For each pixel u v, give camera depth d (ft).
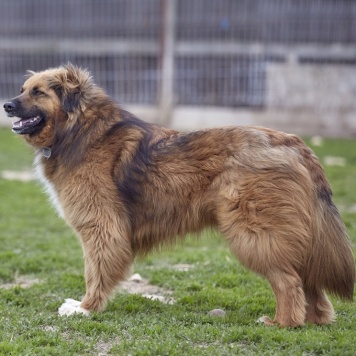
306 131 98.78
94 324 26.02
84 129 29.25
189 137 27.94
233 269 36.88
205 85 99.96
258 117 98.84
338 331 25.35
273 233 25.95
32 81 30.32
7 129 107.55
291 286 26.02
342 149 86.17
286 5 96.73
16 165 77.00
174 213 27.86
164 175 27.68
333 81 97.86
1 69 107.55
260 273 26.53
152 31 100.58
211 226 27.86
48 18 104.78
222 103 99.81
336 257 26.55
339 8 95.86
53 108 29.81
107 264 28.48
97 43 102.99
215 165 26.94
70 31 104.06
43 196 59.77
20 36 106.22
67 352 23.07
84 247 28.96
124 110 30.27
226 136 27.25
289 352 22.82
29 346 23.67
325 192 26.99
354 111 98.02
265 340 23.97
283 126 98.99
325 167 72.43
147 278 36.45
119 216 28.45
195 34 99.40
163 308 29.89
